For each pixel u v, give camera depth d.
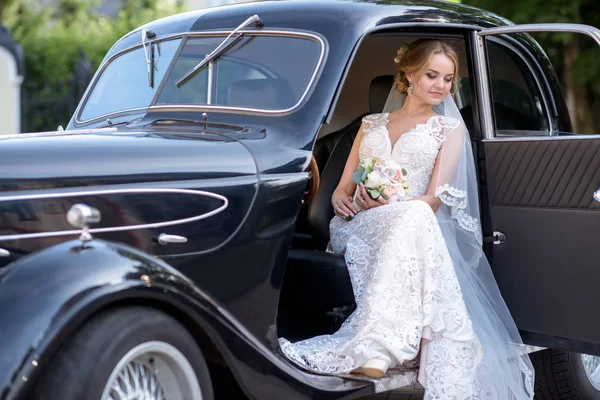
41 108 21.17
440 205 5.16
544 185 5.01
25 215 3.85
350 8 4.97
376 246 4.89
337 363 4.53
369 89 6.19
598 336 4.84
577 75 11.74
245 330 3.95
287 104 4.72
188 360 3.76
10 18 22.59
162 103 5.11
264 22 5.09
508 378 4.89
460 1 11.86
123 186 4.01
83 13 25.03
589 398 6.06
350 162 5.51
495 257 5.24
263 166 4.36
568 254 4.93
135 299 3.71
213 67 5.06
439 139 5.21
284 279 5.17
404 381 4.62
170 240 4.06
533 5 11.37
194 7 25.78
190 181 4.16
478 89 5.35
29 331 3.30
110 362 3.45
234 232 4.23
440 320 4.60
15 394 3.22
